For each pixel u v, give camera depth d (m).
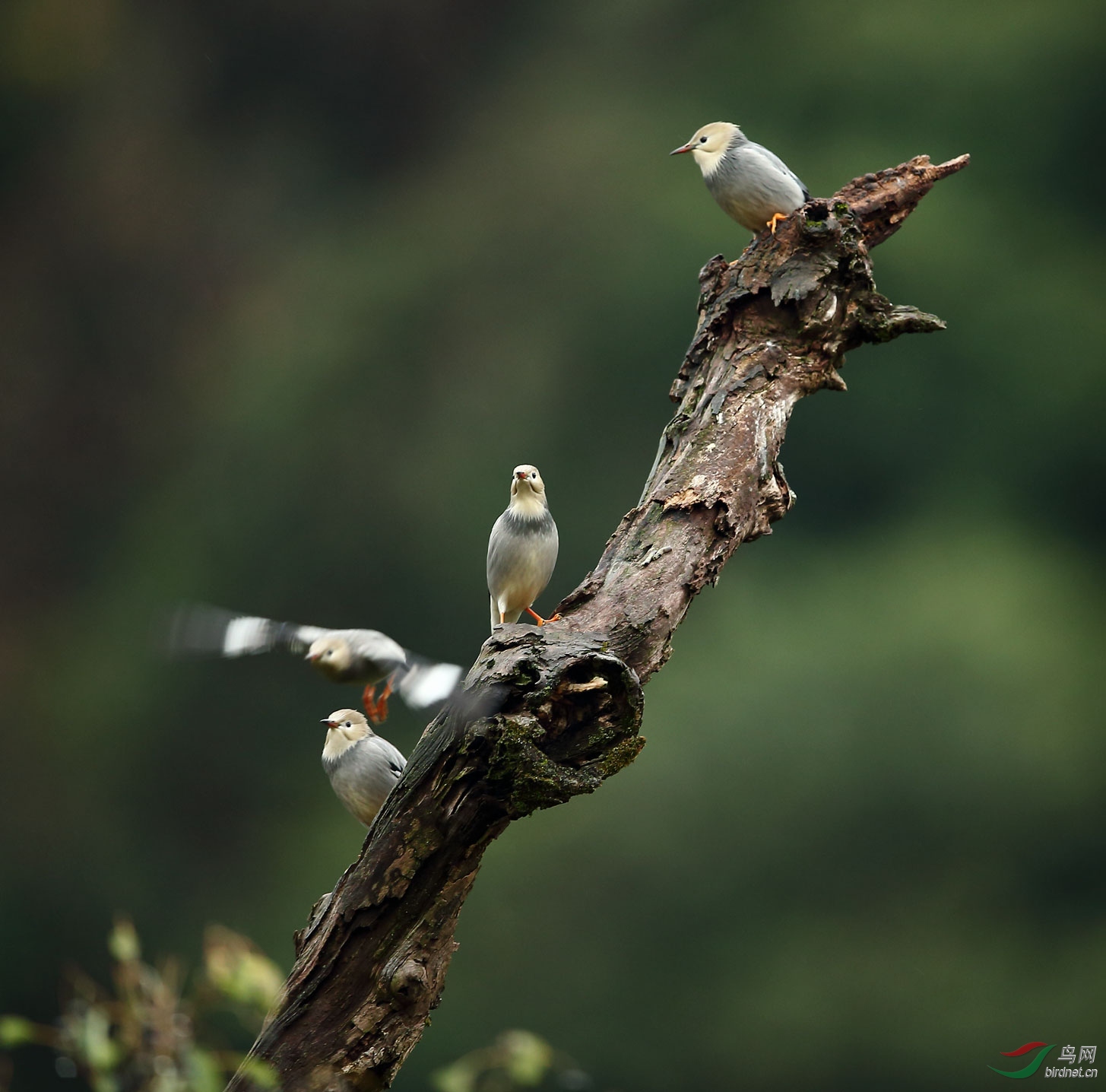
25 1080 19.55
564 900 19.72
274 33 30.33
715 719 20.69
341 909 4.82
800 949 19.30
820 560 23.59
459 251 26.23
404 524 24.05
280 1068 4.71
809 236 6.32
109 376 28.23
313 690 23.59
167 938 22.12
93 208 29.41
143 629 24.23
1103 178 25.72
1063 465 24.27
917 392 24.58
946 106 26.16
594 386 24.66
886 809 20.06
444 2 30.38
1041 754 20.22
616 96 28.08
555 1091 14.15
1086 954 19.27
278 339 26.58
